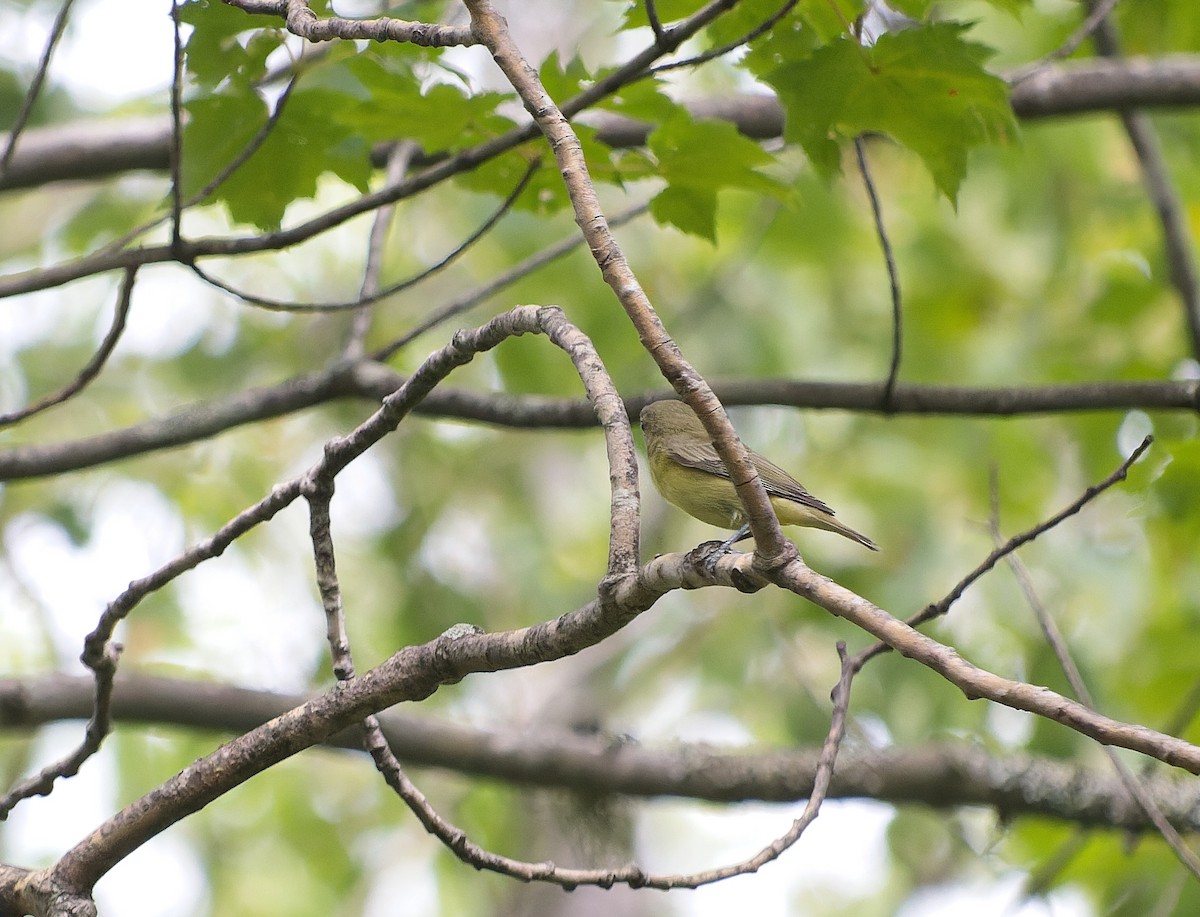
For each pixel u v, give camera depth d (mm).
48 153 10055
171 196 7578
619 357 15203
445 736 10844
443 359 5223
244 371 15977
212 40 7035
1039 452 14625
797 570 4191
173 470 15984
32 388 16016
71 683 10039
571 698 15844
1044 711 3434
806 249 14836
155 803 5102
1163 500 10617
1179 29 12805
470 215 15453
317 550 5535
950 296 15578
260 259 16594
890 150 15414
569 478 17391
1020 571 7598
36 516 15203
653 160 7609
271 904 16781
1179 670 12008
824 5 6980
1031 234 15320
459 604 15195
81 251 15609
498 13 5035
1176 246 11234
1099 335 14594
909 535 14000
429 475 16109
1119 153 15383
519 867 5168
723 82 14055
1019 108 10266
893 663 13523
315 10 6836
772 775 10797
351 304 7754
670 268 15891
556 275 15227
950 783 10523
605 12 16781
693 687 17141
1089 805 10281
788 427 15656
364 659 15672
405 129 7539
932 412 9133
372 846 17016
